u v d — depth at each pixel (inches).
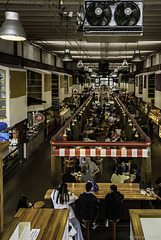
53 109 641.0
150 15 290.4
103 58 860.6
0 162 54.6
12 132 380.8
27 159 418.6
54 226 79.4
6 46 363.3
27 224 64.1
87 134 444.8
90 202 172.7
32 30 392.2
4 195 281.9
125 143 213.3
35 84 463.2
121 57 832.3
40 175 345.4
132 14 124.7
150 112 633.0
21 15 301.9
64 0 244.4
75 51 674.8
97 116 667.4
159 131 538.6
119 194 176.9
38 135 490.9
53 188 223.9
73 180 238.5
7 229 55.5
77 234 167.0
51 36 440.5
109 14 124.9
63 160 382.3
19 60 419.2
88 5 125.5
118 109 746.8
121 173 244.1
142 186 219.0
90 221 177.8
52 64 705.6
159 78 480.7
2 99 311.3
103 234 200.4
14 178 334.6
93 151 213.8
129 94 1117.7
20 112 367.6
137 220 68.1
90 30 127.8
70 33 411.5
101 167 335.6
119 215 177.2
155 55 673.6
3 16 313.1
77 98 1056.8
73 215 169.5
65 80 769.6
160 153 438.9
